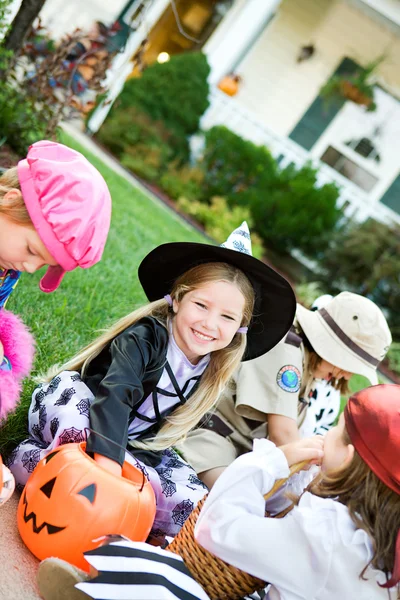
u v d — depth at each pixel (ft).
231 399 11.21
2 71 18.95
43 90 19.11
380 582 6.90
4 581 6.73
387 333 11.14
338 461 7.55
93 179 7.52
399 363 32.40
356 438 7.13
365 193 48.08
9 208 7.25
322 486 7.34
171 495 9.05
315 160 44.45
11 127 19.21
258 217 39.75
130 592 6.44
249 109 48.60
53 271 8.32
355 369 10.91
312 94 47.88
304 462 7.70
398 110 47.19
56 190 7.20
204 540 7.18
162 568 6.66
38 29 19.10
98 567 6.42
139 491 7.56
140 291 17.60
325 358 10.96
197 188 39.86
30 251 7.43
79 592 6.51
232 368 9.54
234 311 9.04
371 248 37.42
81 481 7.20
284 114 48.44
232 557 7.07
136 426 9.30
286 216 39.22
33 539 7.20
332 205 39.40
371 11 43.68
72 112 19.90
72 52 19.25
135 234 23.25
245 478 7.38
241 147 40.68
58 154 7.56
